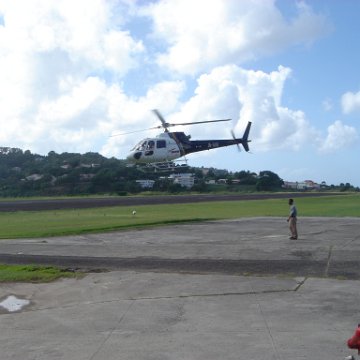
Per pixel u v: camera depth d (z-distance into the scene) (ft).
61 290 37.60
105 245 65.10
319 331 25.29
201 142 200.75
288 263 47.42
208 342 23.98
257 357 21.53
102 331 26.61
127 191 404.36
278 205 183.73
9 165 646.33
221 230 84.94
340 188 627.46
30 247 63.93
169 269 45.37
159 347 23.48
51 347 24.03
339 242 64.44
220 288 36.50
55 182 463.01
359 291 34.60
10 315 30.66
